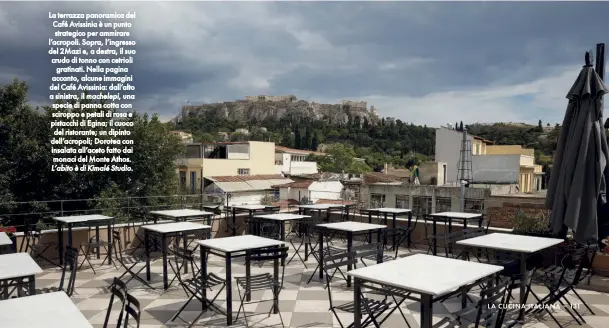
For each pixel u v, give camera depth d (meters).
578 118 5.38
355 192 31.17
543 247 4.76
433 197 21.12
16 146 17.86
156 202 20.05
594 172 5.25
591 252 5.73
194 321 4.61
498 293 3.44
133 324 4.74
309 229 8.06
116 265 7.75
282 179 36.16
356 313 3.53
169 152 21.62
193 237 8.20
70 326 2.63
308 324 4.75
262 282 4.98
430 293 2.98
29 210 17.34
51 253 8.02
